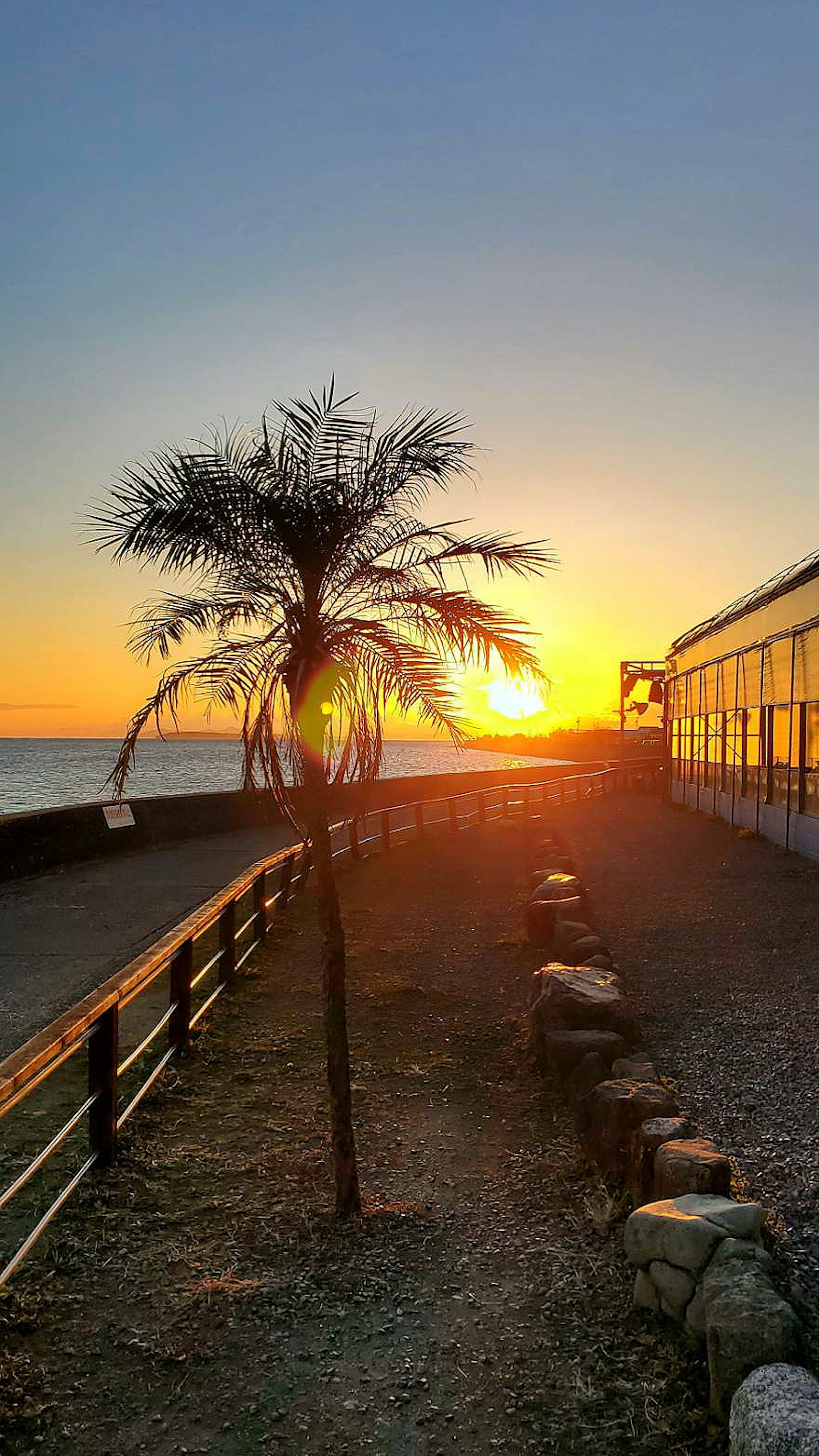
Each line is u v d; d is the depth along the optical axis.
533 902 10.58
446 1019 7.53
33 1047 3.79
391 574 4.22
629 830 23.88
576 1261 3.92
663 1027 7.22
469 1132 5.36
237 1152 5.02
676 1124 4.37
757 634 21.62
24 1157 4.84
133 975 5.05
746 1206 3.62
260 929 10.08
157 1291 3.71
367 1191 4.60
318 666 4.07
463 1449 2.89
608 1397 3.09
